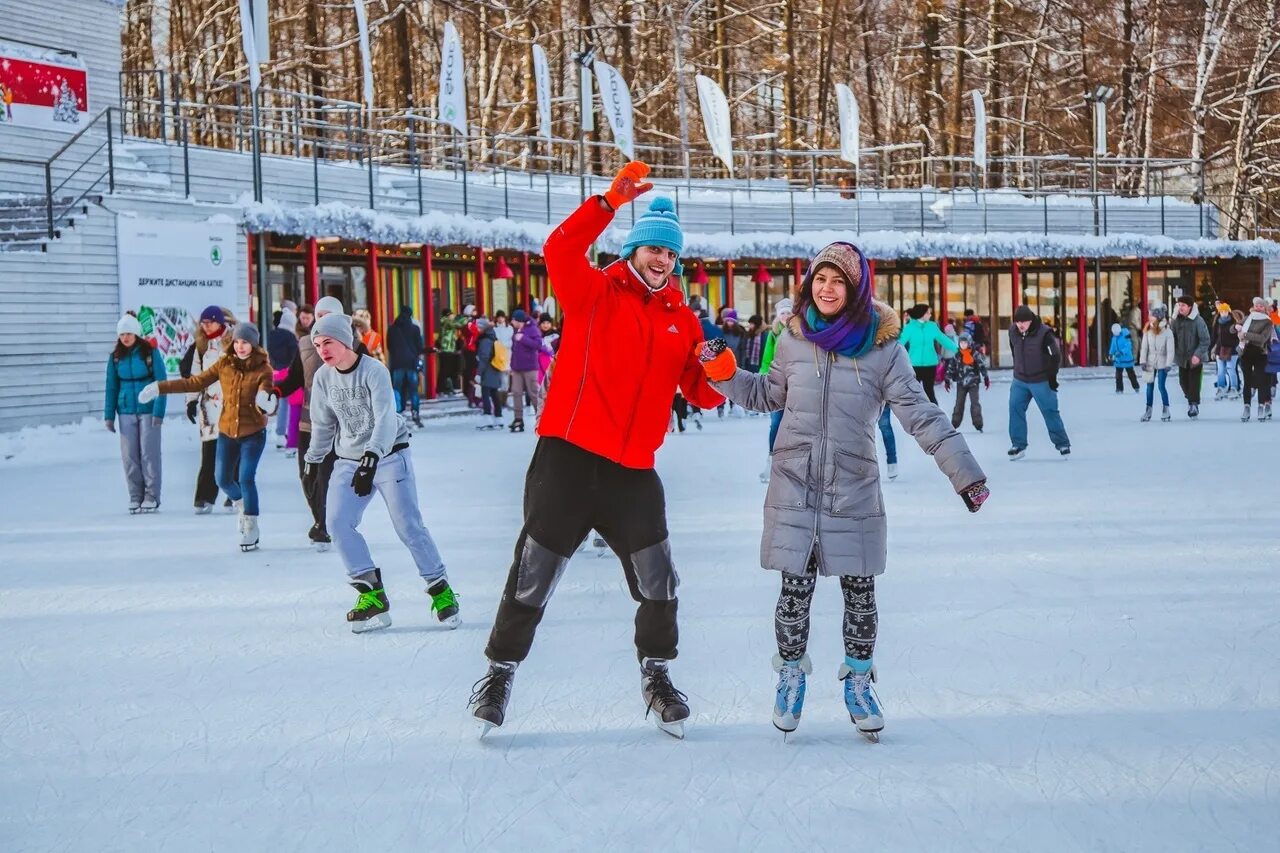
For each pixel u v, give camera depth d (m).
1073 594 7.49
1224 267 40.94
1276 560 8.38
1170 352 20.16
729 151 35.34
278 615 7.34
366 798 4.36
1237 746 4.74
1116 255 37.56
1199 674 5.74
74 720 5.32
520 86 45.06
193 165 23.84
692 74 45.22
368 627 6.92
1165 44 47.59
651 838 3.97
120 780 4.58
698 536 9.77
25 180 22.80
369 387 6.77
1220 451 15.21
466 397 25.95
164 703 5.56
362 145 26.48
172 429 19.27
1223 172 49.41
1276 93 48.12
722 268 35.28
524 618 5.00
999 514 10.62
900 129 49.62
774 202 36.94
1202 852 3.79
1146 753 4.68
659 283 4.96
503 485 13.40
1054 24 47.62
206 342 12.00
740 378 4.94
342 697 5.62
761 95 46.56
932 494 12.08
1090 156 47.47
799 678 4.96
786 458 4.88
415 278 28.20
